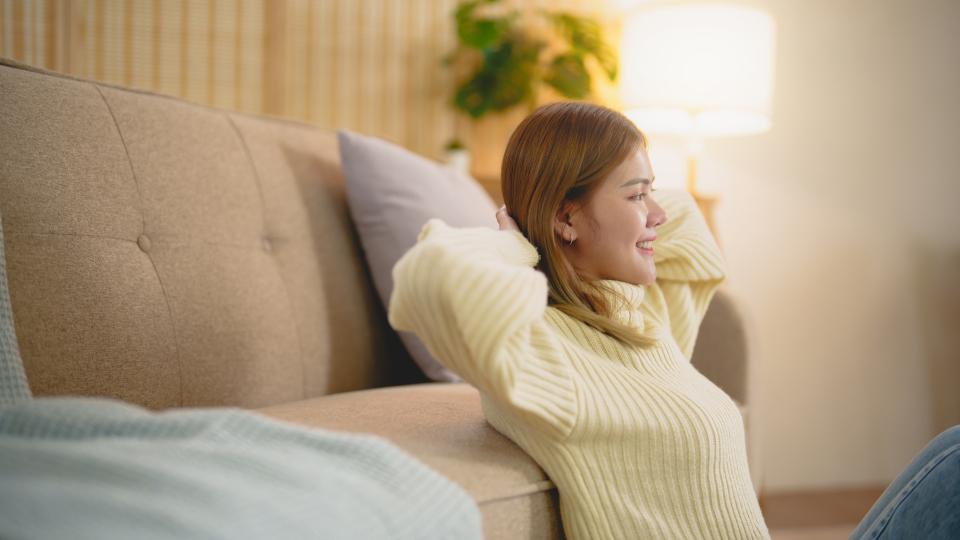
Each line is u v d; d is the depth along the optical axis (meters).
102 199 1.00
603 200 0.90
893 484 0.91
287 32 2.33
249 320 1.14
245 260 1.17
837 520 2.17
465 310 0.70
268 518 0.49
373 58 2.39
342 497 0.55
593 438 0.79
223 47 2.29
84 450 0.50
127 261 1.00
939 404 2.52
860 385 2.50
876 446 2.52
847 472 2.52
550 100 2.49
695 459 0.82
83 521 0.43
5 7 2.13
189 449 0.53
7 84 0.96
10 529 0.43
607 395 0.81
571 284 0.89
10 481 0.47
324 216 1.37
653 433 0.81
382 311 1.42
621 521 0.78
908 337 2.51
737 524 0.84
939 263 2.50
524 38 2.40
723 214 2.45
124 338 0.97
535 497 0.79
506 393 0.71
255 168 1.26
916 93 2.46
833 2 2.43
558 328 0.86
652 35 2.00
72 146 0.99
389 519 0.56
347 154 1.38
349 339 1.33
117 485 0.47
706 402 0.87
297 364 1.21
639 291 0.96
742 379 1.38
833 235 2.47
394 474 0.61
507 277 0.72
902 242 2.49
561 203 0.91
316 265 1.31
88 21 2.21
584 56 2.41
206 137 1.19
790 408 2.49
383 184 1.37
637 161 0.91
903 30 2.45
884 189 2.47
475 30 2.25
